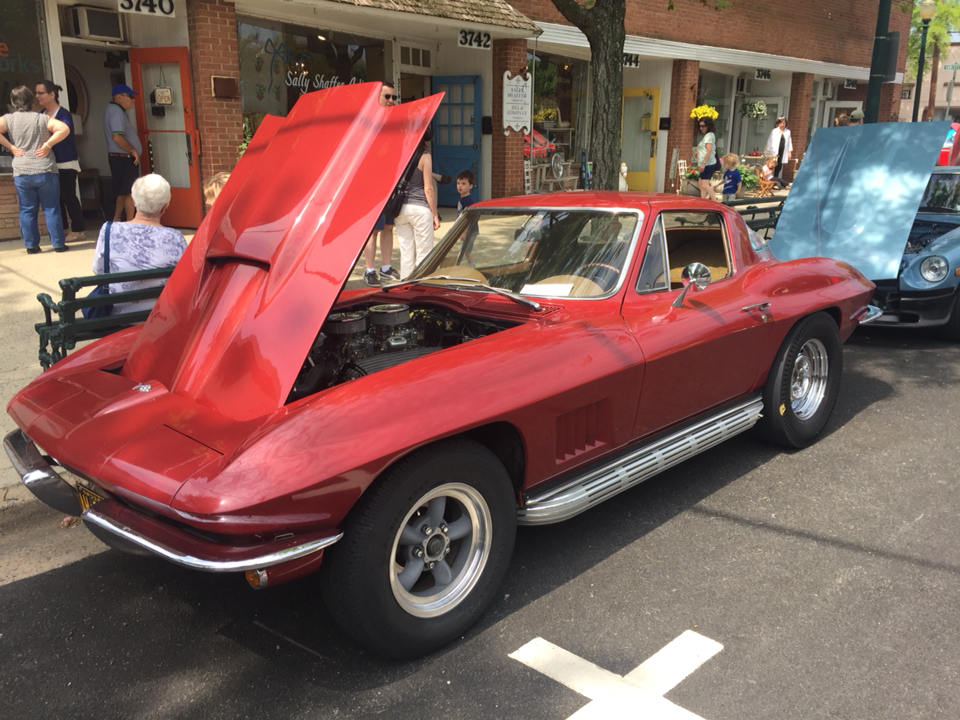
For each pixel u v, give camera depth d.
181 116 10.20
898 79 26.23
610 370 3.13
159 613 3.05
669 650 2.75
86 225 11.00
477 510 2.80
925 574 3.22
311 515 2.30
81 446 2.58
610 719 2.42
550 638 2.83
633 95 18.78
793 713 2.42
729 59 18.81
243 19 10.98
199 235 3.52
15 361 5.35
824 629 2.86
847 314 4.67
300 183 3.13
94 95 12.31
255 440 2.36
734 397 4.06
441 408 2.59
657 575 3.25
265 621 2.99
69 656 2.79
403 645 2.62
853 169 7.25
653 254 3.68
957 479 4.17
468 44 12.74
